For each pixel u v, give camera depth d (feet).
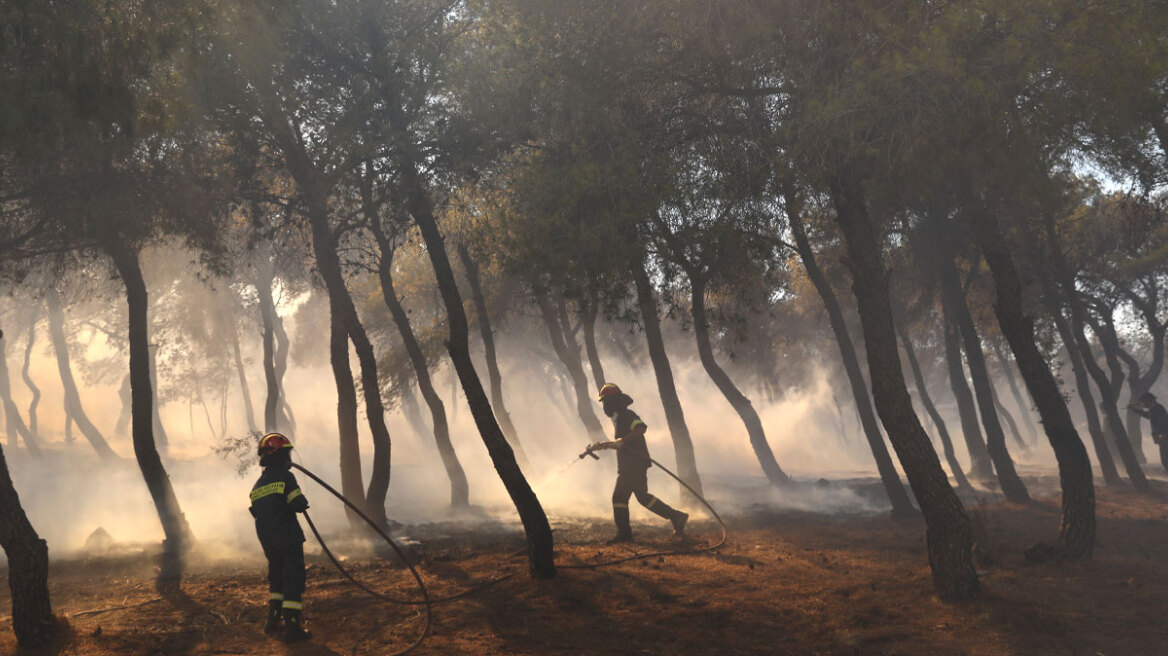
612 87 29.63
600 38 29.27
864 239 25.55
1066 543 29.04
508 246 30.22
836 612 23.68
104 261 43.93
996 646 19.88
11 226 35.70
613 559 32.22
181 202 35.96
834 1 25.52
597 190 27.81
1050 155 25.14
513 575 28.94
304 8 35.50
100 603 26.66
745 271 34.32
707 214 28.53
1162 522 39.11
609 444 37.06
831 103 23.25
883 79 22.90
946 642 20.48
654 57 29.27
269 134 36.99
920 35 22.68
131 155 33.78
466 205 42.80
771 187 27.55
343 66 37.40
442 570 30.96
